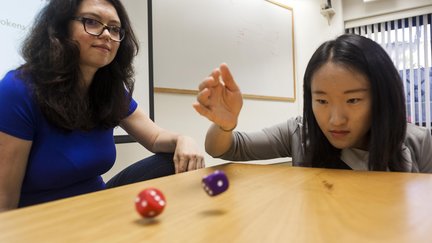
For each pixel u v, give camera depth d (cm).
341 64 49
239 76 201
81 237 21
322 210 25
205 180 29
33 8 95
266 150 70
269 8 225
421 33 228
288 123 74
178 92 161
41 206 28
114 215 25
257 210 26
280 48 234
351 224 22
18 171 58
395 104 52
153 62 151
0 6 88
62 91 62
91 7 66
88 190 70
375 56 50
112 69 75
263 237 20
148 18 137
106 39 67
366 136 56
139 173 72
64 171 63
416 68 230
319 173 44
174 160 69
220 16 188
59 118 61
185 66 166
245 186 35
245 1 205
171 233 21
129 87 82
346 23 252
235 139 64
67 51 62
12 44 90
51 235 21
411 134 62
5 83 58
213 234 20
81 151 66
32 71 60
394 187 33
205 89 46
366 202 28
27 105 58
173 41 161
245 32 205
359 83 49
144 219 24
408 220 22
